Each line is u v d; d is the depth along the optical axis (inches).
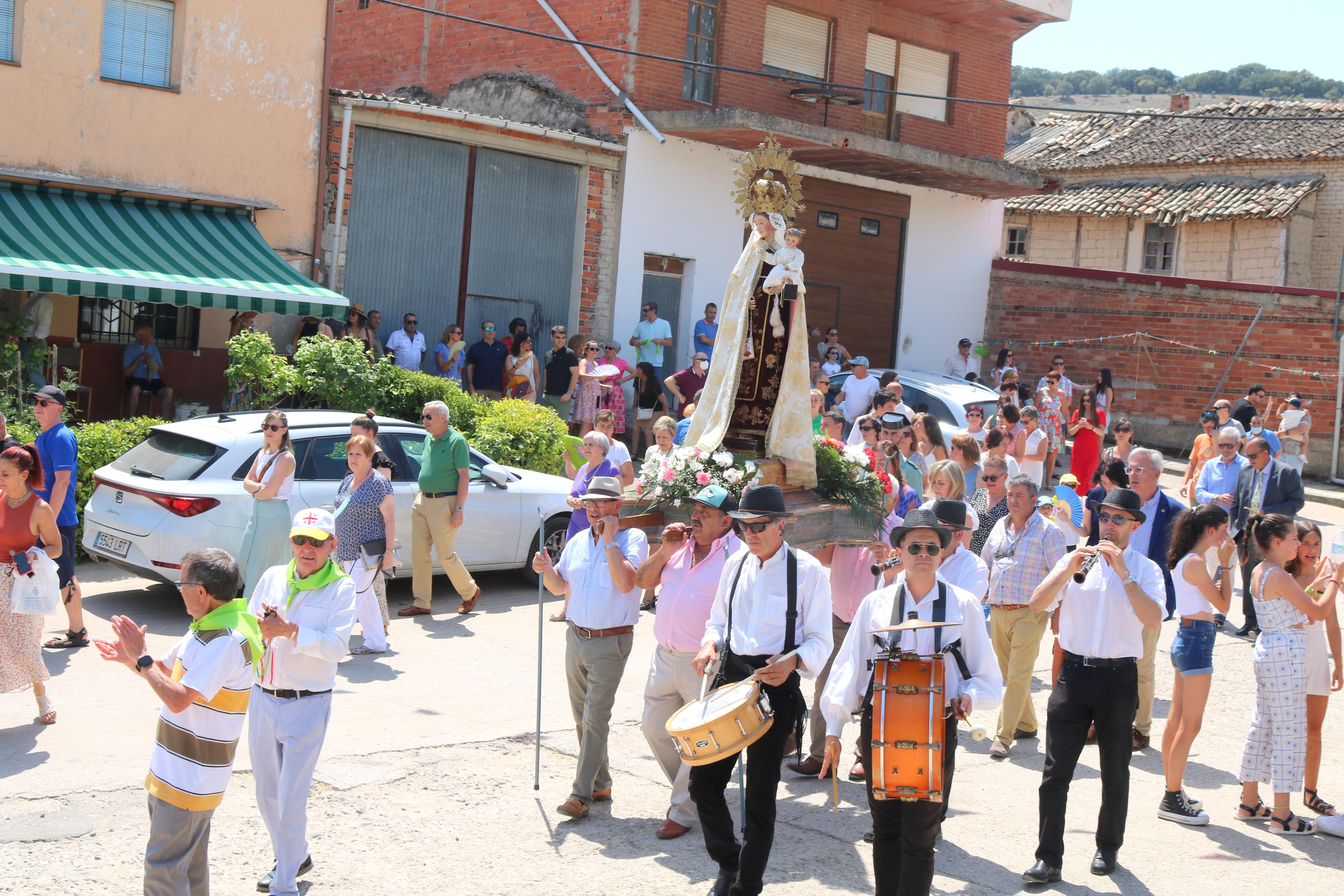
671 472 262.7
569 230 738.8
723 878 214.4
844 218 852.6
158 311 612.4
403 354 649.6
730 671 217.2
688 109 751.1
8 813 230.7
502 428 568.1
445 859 225.3
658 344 728.3
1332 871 239.6
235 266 564.7
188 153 592.4
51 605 283.0
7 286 482.0
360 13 908.0
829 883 224.1
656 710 244.4
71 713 295.1
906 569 207.5
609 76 742.5
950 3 828.0
